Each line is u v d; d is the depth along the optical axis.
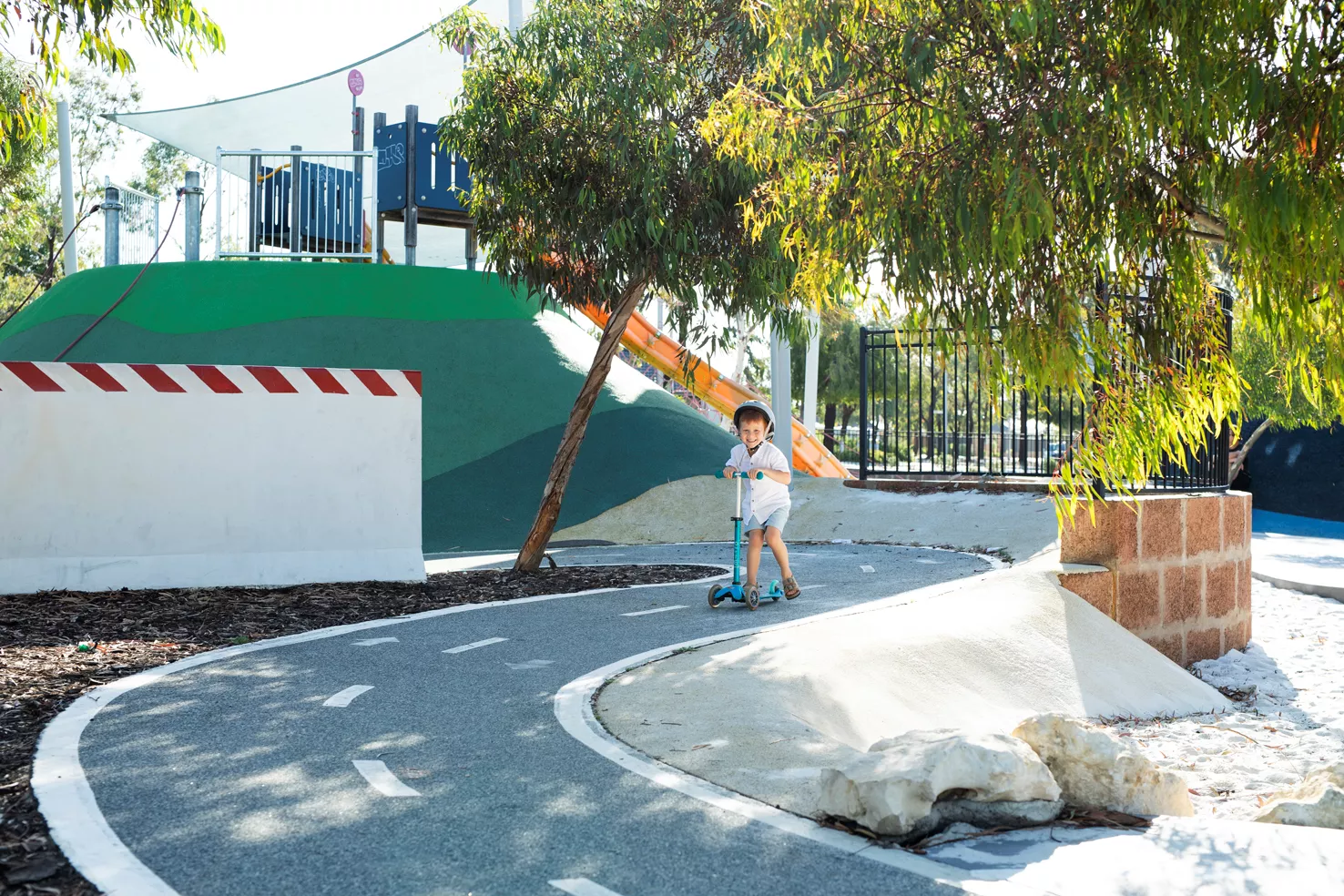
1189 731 7.46
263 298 18.28
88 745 4.65
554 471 11.36
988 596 8.84
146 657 6.69
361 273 18.95
